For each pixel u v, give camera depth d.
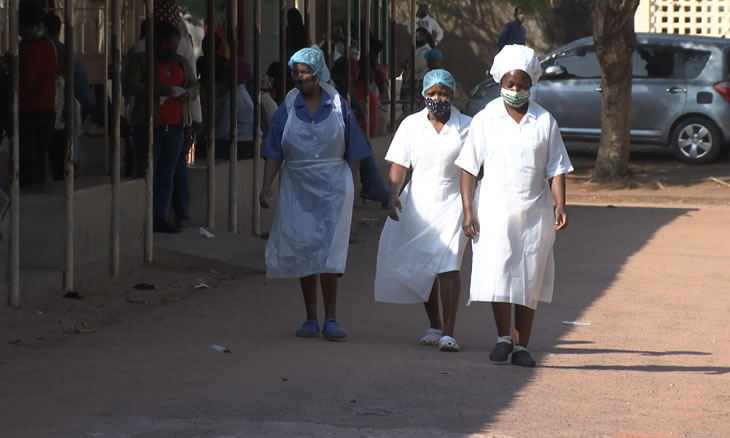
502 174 16.72
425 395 14.80
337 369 16.36
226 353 17.34
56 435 12.02
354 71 38.69
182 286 23.38
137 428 12.37
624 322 21.66
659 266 28.45
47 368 15.98
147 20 25.12
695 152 50.47
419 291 18.56
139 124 25.42
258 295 22.81
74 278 22.66
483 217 16.81
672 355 18.67
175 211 27.89
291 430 12.32
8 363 16.28
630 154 53.75
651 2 63.59
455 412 13.81
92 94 24.92
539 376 16.45
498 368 16.92
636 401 14.95
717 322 21.95
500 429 12.87
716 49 50.56
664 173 48.62
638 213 38.84
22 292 20.78
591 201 44.19
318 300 22.61
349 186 18.94
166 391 14.70
